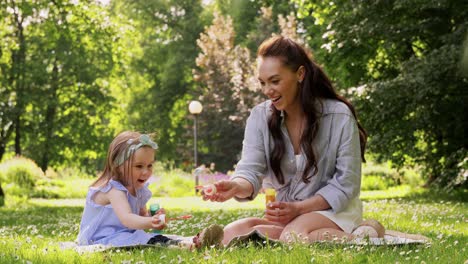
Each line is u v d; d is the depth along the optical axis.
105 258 4.30
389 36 19.33
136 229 5.46
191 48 53.78
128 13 54.34
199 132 46.28
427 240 5.34
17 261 4.32
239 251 4.53
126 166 5.50
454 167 19.42
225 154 46.31
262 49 5.35
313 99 5.35
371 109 19.31
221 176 30.88
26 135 41.72
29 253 4.71
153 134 5.75
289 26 37.34
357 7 19.81
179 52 53.75
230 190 5.23
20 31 37.59
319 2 23.59
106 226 5.47
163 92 53.75
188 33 54.16
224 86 45.72
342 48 21.09
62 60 39.81
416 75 17.47
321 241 4.80
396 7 18.22
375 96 18.44
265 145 5.56
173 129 54.19
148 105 54.09
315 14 23.89
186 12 55.41
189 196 27.27
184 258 4.27
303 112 5.39
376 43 21.17
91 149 42.22
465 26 17.58
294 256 4.18
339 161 5.38
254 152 5.59
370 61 22.66
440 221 8.27
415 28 19.06
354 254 4.29
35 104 38.81
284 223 5.27
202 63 45.88
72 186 31.69
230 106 45.50
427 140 20.48
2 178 30.75
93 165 53.09
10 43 35.03
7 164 31.95
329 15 22.67
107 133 43.66
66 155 43.62
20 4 22.72
